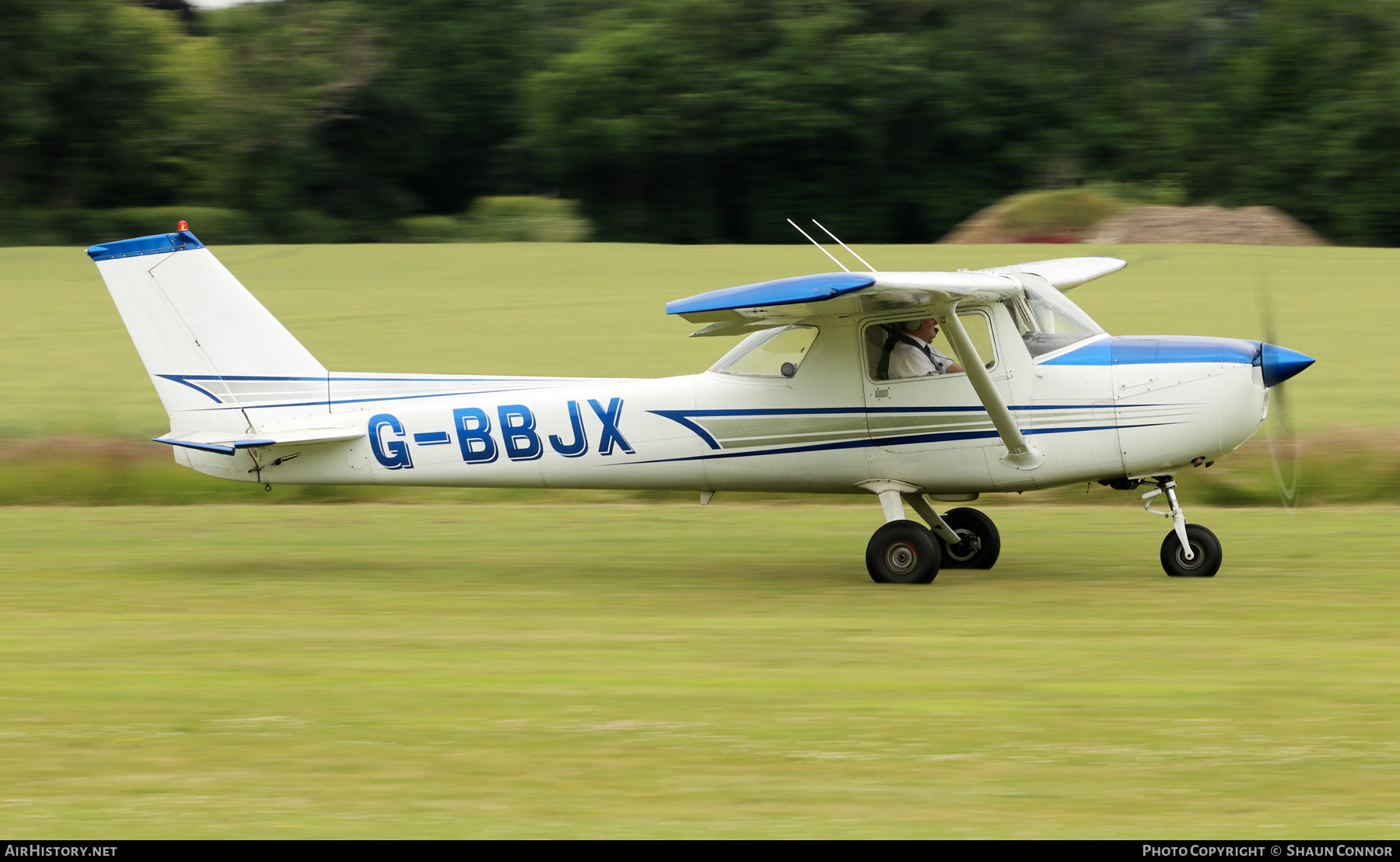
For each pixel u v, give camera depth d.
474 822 15.45
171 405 32.34
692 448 30.62
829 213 177.25
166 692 21.11
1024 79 176.50
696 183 181.88
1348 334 67.00
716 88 173.88
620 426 30.86
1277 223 120.00
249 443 31.08
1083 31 184.62
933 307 26.94
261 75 194.38
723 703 20.09
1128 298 80.75
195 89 194.25
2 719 19.70
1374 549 33.44
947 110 172.25
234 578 32.38
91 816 15.77
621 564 34.06
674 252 114.25
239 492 46.28
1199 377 28.56
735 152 177.62
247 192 194.62
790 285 24.56
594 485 31.45
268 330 32.22
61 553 36.34
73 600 29.58
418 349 70.12
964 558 32.19
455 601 29.22
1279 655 22.58
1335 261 96.69
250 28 198.25
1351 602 27.09
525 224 192.50
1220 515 39.62
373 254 116.31
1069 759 17.30
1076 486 44.06
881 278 24.75
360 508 44.25
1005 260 98.81
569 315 80.88
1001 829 14.97
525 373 63.28
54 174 187.25
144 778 17.06
